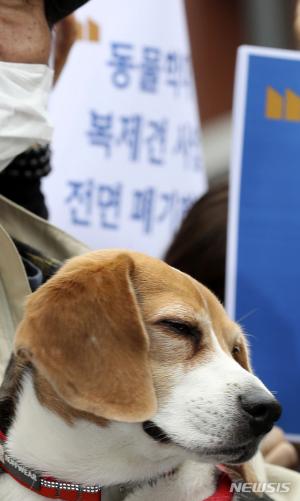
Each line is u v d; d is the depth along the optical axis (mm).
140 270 4910
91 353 4555
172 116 7973
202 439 4613
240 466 5219
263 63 7332
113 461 4805
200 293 5043
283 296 7254
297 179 7320
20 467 4840
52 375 4480
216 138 9320
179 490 4930
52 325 4551
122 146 7863
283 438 6848
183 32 7988
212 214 7898
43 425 4789
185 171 8008
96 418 4691
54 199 7750
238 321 6559
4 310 5520
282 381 7184
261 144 7324
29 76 6078
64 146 7754
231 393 4641
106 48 7844
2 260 5539
